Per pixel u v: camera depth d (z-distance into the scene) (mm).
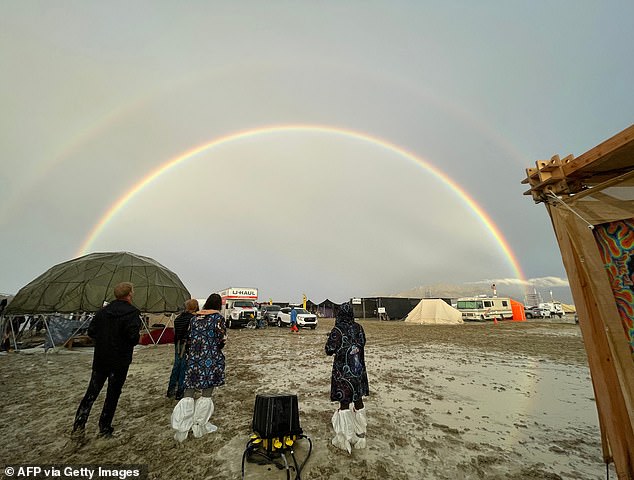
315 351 12703
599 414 2576
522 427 4629
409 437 4211
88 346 14266
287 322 29156
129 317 4266
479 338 17859
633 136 2121
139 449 3803
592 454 3764
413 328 26938
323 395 6227
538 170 2861
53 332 13281
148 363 9922
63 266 15930
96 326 4191
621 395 2301
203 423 4203
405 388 6824
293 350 13008
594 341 2445
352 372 3914
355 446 3838
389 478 3172
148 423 4648
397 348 13703
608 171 2676
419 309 36125
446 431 4434
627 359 2203
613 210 2359
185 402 4129
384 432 4371
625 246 2268
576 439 4207
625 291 2242
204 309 4633
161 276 16875
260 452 3543
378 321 43500
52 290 13945
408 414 5137
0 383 7270
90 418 4863
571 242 2598
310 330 25438
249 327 26891
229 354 11844
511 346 14320
